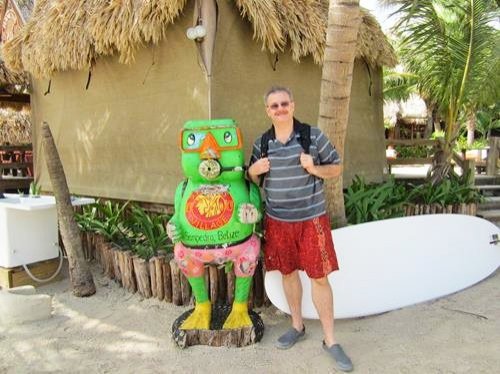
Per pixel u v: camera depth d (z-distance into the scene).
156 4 4.12
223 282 3.83
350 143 6.37
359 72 6.43
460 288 4.22
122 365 3.00
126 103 5.39
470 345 3.12
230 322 3.27
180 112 4.80
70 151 6.30
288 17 4.59
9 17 7.00
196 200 3.10
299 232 2.93
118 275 4.45
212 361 3.02
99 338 3.39
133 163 5.41
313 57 5.17
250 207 3.06
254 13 4.21
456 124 7.18
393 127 19.09
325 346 3.03
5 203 4.12
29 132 9.63
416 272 3.96
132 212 5.29
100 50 4.72
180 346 3.19
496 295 4.09
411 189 6.89
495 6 6.05
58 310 3.92
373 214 4.68
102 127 5.73
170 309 3.88
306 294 3.52
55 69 5.71
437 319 3.57
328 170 2.85
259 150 3.01
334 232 3.64
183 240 3.16
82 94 5.93
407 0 6.22
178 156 4.91
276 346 3.18
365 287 3.72
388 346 3.15
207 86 4.48
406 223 3.95
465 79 6.56
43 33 5.25
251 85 4.91
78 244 4.22
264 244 3.31
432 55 6.72
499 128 19.42
